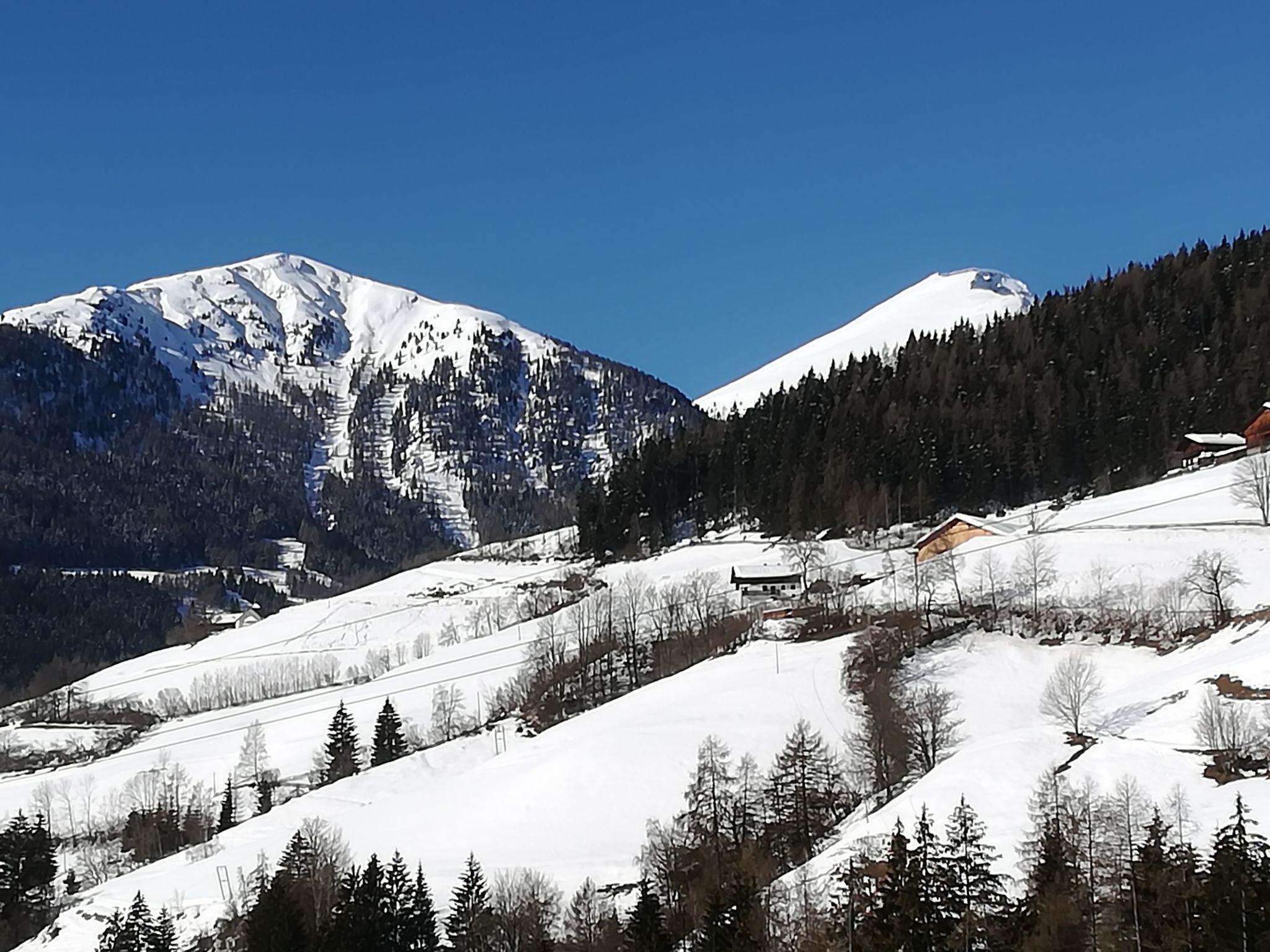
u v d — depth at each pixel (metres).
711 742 119.19
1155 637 141.00
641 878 102.56
